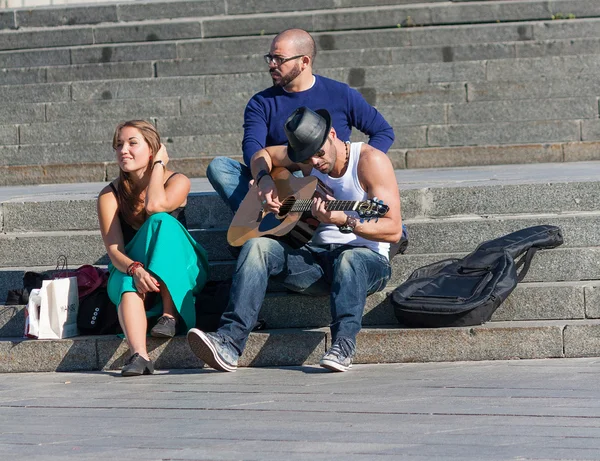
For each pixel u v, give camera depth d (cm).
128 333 1523
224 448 1061
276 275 1537
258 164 1574
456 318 1520
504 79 3197
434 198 1839
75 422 1211
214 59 3369
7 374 1582
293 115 1464
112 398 1341
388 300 1612
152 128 1619
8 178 2850
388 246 1588
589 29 3475
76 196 2055
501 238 1666
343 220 1419
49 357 1582
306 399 1282
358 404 1243
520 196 1822
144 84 3244
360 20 3581
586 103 2997
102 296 1633
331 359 1438
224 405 1265
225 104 3120
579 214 1772
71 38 3644
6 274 1791
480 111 3012
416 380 1381
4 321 1675
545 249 1681
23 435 1155
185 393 1351
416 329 1526
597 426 1102
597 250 1670
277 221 1538
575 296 1598
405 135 2950
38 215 1923
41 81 3372
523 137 2930
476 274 1586
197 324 1588
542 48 3334
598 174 2120
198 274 1588
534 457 991
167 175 1644
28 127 3064
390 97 3095
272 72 1655
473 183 1897
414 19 3575
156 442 1095
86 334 1630
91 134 3059
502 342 1510
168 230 1558
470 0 3691
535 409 1188
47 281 1605
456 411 1189
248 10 3759
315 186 1504
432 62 3341
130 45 3497
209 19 3631
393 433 1098
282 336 1545
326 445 1057
